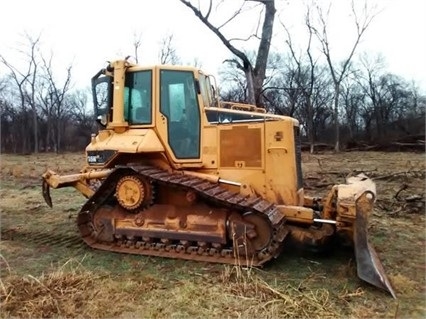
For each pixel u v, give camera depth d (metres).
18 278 4.59
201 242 5.41
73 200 9.66
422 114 48.00
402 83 51.12
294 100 35.88
